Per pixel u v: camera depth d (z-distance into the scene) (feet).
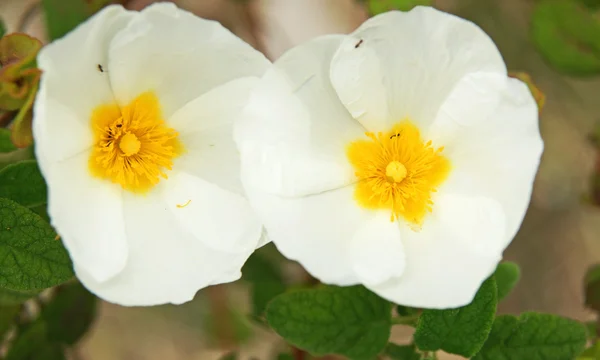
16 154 1.11
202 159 0.99
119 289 0.95
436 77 0.97
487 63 0.96
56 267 0.95
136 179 0.98
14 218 0.95
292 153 0.96
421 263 0.96
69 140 0.95
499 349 0.99
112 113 0.98
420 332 0.97
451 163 0.98
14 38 0.95
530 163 0.95
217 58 0.96
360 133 0.99
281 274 1.20
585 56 1.22
